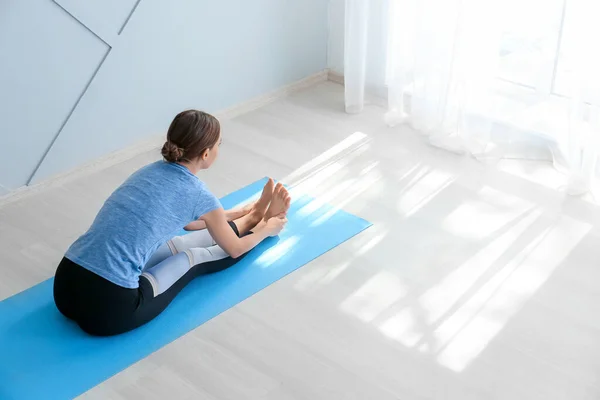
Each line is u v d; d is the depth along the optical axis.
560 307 2.41
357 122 3.62
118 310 2.23
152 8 3.17
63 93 3.02
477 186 3.06
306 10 3.79
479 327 2.33
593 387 2.12
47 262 2.68
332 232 2.79
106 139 3.24
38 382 2.16
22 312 2.44
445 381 2.14
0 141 2.92
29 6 2.80
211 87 3.56
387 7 3.49
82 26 2.98
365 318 2.38
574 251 2.66
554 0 2.84
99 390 2.13
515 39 3.02
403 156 3.30
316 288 2.51
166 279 2.36
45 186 3.10
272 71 3.80
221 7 3.43
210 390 2.12
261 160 3.30
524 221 2.84
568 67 2.95
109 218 2.25
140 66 3.23
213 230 2.42
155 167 2.34
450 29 3.16
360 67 3.58
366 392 2.11
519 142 3.22
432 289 2.50
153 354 2.25
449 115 3.29
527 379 2.15
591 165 2.93
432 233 2.78
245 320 2.38
